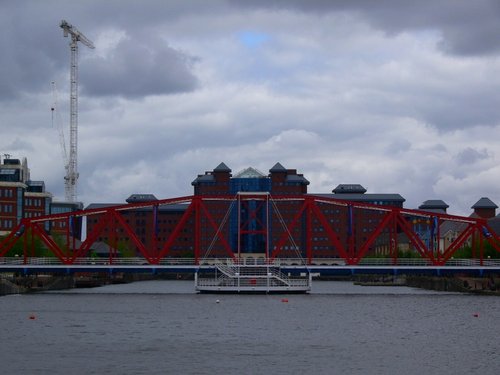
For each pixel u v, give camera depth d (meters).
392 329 118.50
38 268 182.62
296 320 130.00
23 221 188.38
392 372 83.81
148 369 85.19
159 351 96.44
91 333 112.44
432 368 85.88
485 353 95.44
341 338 108.31
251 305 157.75
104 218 186.25
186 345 101.38
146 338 107.62
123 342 103.75
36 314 138.75
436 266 180.38
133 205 186.38
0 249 194.75
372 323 126.31
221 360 90.50
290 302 166.12
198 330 116.50
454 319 132.75
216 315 137.50
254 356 93.12
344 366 86.94
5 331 114.19
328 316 136.88
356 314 140.75
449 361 89.94
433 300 176.88
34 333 112.12
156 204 185.62
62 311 144.38
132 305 157.88
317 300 172.75
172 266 183.50
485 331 116.19
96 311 144.75
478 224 184.50
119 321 127.88
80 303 163.00
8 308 150.50
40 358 91.31
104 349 97.81
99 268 182.62
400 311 147.00
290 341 105.25
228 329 117.75
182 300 170.50
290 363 88.75
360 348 99.25
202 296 182.75
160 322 126.31
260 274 189.62
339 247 183.38
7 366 86.44
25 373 82.88
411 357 92.50
